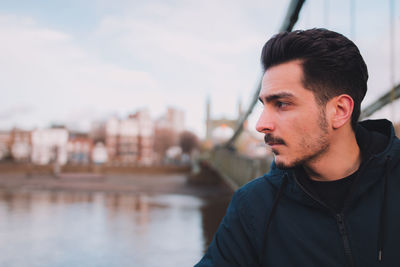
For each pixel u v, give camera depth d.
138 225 9.09
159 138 75.19
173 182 26.34
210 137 38.38
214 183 23.88
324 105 0.67
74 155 64.06
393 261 0.64
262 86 0.71
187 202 14.56
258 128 0.70
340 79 0.66
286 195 0.73
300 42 0.66
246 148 17.17
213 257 0.81
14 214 10.84
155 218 10.29
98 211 11.74
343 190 0.71
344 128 0.69
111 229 8.48
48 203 13.91
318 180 0.72
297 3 2.25
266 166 5.48
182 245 6.84
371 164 0.67
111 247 6.66
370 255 0.66
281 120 0.68
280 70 0.68
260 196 0.77
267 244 0.73
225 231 0.81
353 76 0.67
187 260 5.81
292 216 0.71
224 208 12.69
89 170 37.25
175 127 98.69
